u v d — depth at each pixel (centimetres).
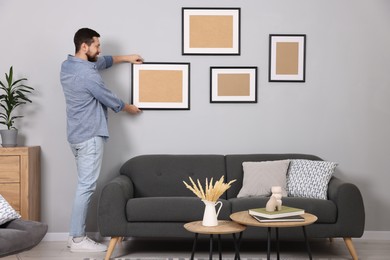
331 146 516
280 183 465
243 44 513
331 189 442
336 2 515
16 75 507
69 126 466
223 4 513
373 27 516
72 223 462
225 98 513
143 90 511
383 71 517
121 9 511
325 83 516
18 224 278
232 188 482
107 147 511
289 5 514
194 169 488
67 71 464
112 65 509
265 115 514
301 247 477
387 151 517
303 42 513
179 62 512
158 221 428
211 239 345
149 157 496
